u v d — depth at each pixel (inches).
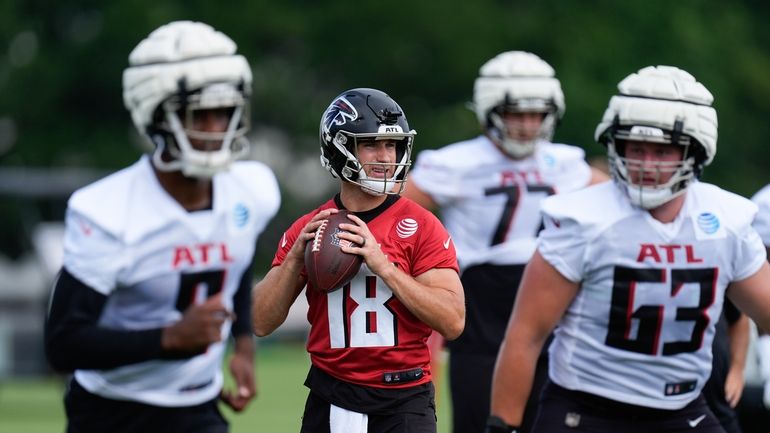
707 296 829.2
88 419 849.5
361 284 768.3
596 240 820.6
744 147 4987.7
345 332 770.2
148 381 839.7
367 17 4611.2
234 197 848.3
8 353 2615.7
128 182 825.5
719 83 4805.6
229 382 2065.7
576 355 848.3
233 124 817.5
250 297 889.5
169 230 822.5
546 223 840.3
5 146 4707.2
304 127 4712.1
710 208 829.2
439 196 1167.6
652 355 836.0
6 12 4547.2
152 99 807.1
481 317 1126.4
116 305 828.0
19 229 3902.6
